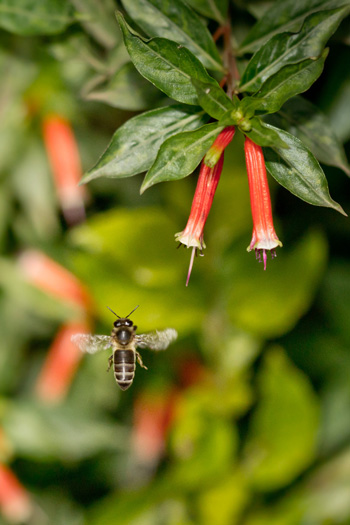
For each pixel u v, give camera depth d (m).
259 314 0.33
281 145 0.27
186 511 0.33
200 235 0.27
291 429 0.32
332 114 0.31
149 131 0.28
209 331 0.33
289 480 0.33
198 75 0.28
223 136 0.27
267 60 0.28
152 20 0.29
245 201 0.32
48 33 0.31
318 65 0.27
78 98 0.33
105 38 0.31
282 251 0.33
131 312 0.32
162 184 0.33
